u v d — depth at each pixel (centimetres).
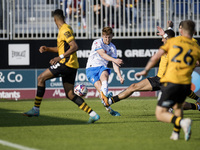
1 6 5219
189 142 1806
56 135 2039
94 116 2538
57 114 3241
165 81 1773
